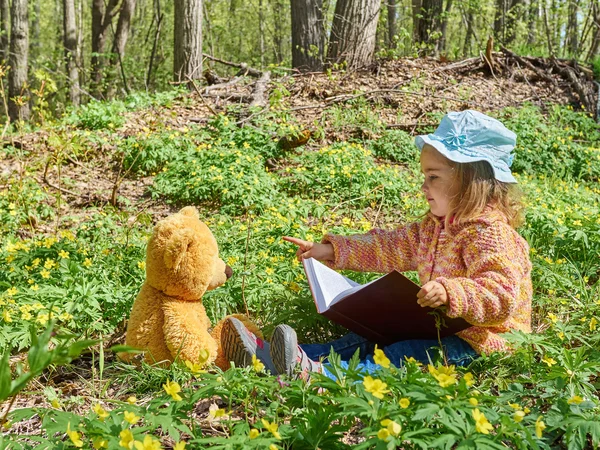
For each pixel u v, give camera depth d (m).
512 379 2.96
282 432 2.23
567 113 10.95
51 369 3.28
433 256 3.20
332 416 2.22
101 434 2.14
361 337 3.25
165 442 2.59
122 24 19.78
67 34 21.39
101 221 5.82
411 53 15.00
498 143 3.10
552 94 11.96
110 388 3.17
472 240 2.97
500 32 19.19
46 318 3.43
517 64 12.62
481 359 2.95
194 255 3.09
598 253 4.78
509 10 18.91
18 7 18.36
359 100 10.59
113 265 4.41
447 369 2.27
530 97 11.70
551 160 9.09
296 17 14.12
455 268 3.04
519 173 8.88
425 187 3.19
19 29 18.45
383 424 1.98
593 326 3.10
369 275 4.30
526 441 2.27
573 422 2.31
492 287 2.79
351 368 2.45
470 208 3.03
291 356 2.71
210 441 2.13
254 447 2.13
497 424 2.30
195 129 9.41
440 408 2.14
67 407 2.92
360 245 3.49
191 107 10.66
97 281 3.92
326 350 3.18
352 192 7.22
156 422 2.23
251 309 4.04
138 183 8.08
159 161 8.34
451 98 10.97
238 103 10.70
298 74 12.24
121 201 7.27
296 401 2.44
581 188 7.90
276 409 2.38
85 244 5.14
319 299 3.21
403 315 2.96
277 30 31.81
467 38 21.50
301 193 7.50
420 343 3.04
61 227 6.51
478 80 12.06
